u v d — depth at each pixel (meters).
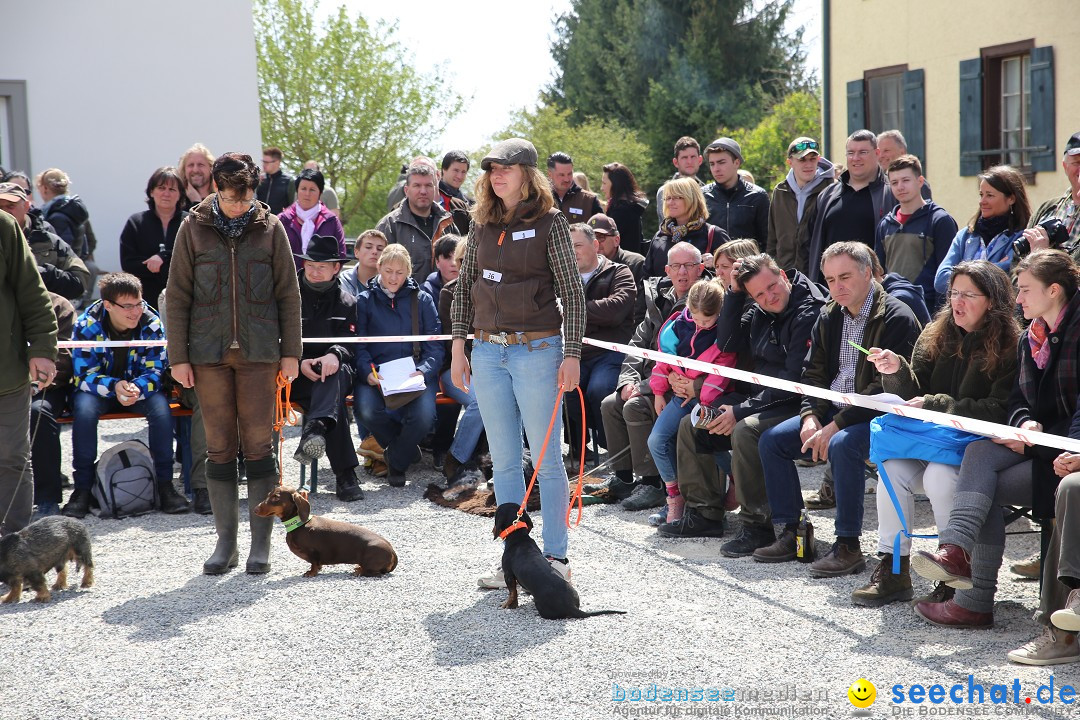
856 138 7.21
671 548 5.39
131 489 6.30
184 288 4.85
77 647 4.06
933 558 3.88
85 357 6.52
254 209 4.90
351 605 4.47
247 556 5.31
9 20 11.13
